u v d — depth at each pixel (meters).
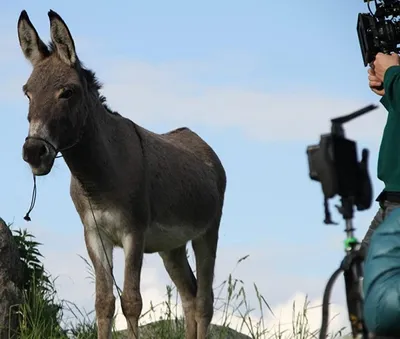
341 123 3.40
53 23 8.16
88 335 9.29
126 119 9.12
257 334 8.81
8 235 9.77
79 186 8.48
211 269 10.36
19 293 9.58
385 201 4.06
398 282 3.25
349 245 3.42
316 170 3.36
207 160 10.63
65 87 7.94
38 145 7.62
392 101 3.92
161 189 9.15
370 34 4.47
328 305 3.33
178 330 9.84
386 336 3.28
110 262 8.55
